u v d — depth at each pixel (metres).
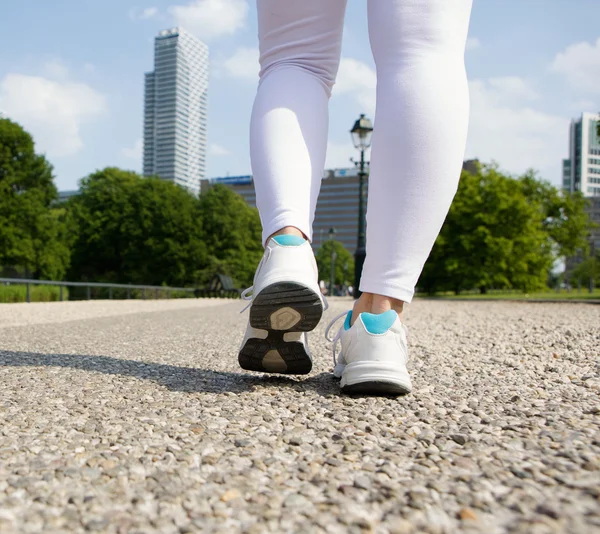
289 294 1.71
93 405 1.75
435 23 1.76
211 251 40.12
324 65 2.02
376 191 1.81
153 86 179.12
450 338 4.62
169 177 176.38
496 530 0.85
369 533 0.85
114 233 38.25
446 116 1.73
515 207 29.88
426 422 1.54
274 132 1.87
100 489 1.03
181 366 2.72
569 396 1.95
